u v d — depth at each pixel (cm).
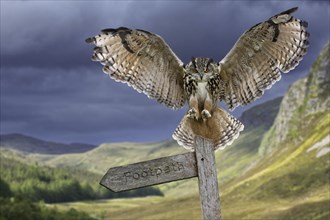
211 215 1155
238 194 17312
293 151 19712
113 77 1220
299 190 15100
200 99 1220
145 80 1242
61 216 16312
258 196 16050
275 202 15038
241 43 1212
